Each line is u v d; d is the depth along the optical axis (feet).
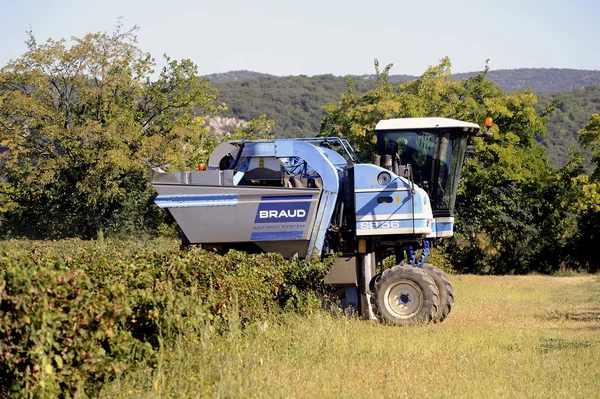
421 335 75.61
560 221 265.34
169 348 54.70
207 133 271.28
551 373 58.34
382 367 59.16
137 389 49.70
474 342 71.15
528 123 270.05
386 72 282.77
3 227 227.40
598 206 248.52
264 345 63.36
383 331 78.23
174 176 94.17
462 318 98.78
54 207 223.92
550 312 106.83
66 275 47.16
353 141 240.73
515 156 255.50
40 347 43.52
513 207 260.01
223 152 102.89
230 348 57.52
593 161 256.32
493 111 256.93
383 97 253.24
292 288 80.48
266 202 92.84
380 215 92.02
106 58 231.09
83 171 223.71
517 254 266.16
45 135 215.10
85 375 47.39
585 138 253.85
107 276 63.62
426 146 100.83
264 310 73.56
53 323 45.03
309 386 51.96
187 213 93.50
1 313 43.83
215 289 67.31
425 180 101.04
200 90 257.55
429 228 92.58
